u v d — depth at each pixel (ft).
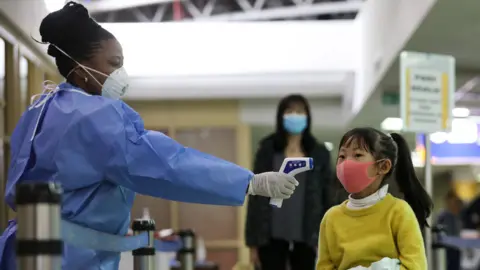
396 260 7.28
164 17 32.37
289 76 27.37
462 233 26.12
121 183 7.06
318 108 29.73
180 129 29.48
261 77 27.43
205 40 27.09
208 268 22.26
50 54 7.88
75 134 7.01
